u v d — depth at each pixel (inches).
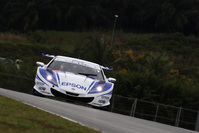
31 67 3663.9
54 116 947.3
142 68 3619.6
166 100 2849.4
